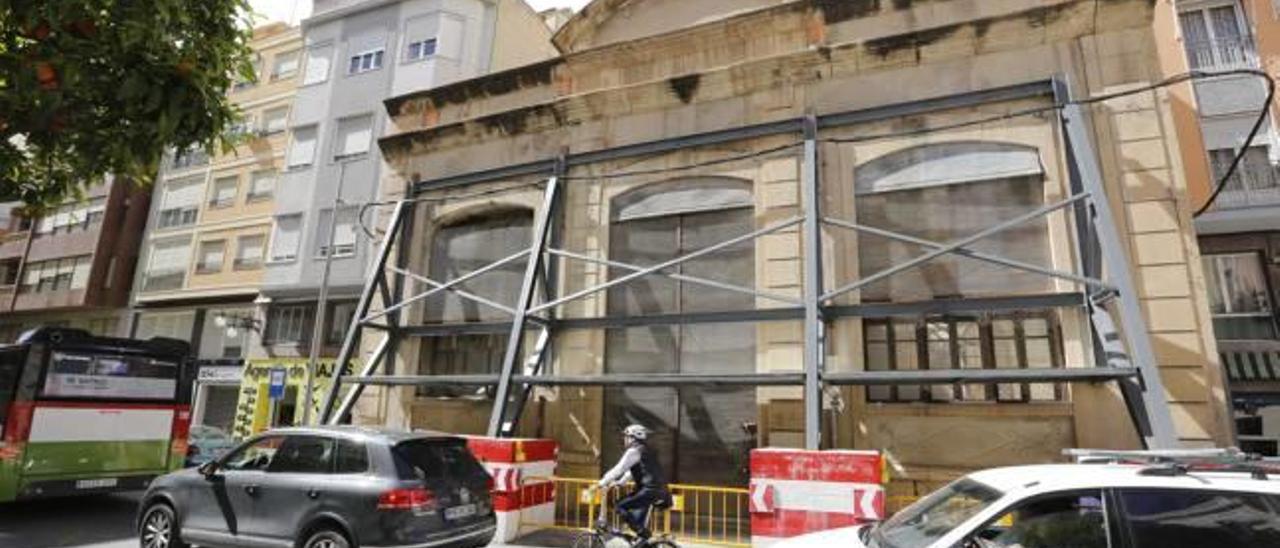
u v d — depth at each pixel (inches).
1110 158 362.0
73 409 438.6
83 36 190.4
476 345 518.3
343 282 931.3
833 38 445.4
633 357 454.0
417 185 561.6
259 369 979.9
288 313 994.7
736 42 477.1
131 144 201.5
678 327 445.7
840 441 378.6
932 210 394.6
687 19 518.0
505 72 551.5
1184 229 340.5
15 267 1318.9
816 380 329.4
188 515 309.4
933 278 383.6
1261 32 591.5
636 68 507.2
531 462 369.7
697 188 460.4
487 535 295.1
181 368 505.4
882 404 379.2
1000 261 323.3
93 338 456.8
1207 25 613.3
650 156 475.2
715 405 423.5
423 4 1013.2
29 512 460.1
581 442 447.8
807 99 433.7
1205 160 585.0
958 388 375.2
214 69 217.0
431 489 272.2
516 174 517.3
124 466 460.4
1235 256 582.6
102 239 1204.5
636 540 279.7
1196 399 319.3
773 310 398.6
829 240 406.0
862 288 395.2
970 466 353.4
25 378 420.8
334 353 925.8
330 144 1014.4
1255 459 178.2
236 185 1138.7
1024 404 350.9
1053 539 156.2
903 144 404.8
